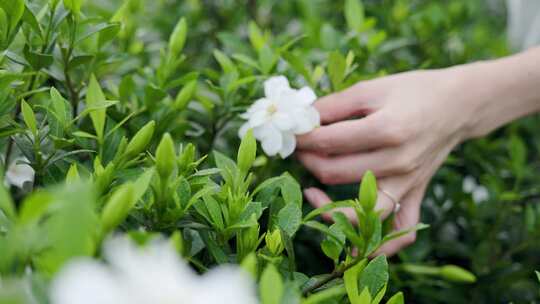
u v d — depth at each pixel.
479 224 0.67
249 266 0.34
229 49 0.74
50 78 0.56
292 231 0.44
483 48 0.85
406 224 0.60
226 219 0.45
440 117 0.58
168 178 0.43
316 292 0.44
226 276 0.29
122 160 0.45
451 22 0.82
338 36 0.67
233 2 0.82
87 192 0.28
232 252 0.49
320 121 0.59
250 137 0.46
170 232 0.46
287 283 0.37
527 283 0.64
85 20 0.52
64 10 0.50
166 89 0.58
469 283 0.63
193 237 0.46
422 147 0.58
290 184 0.47
